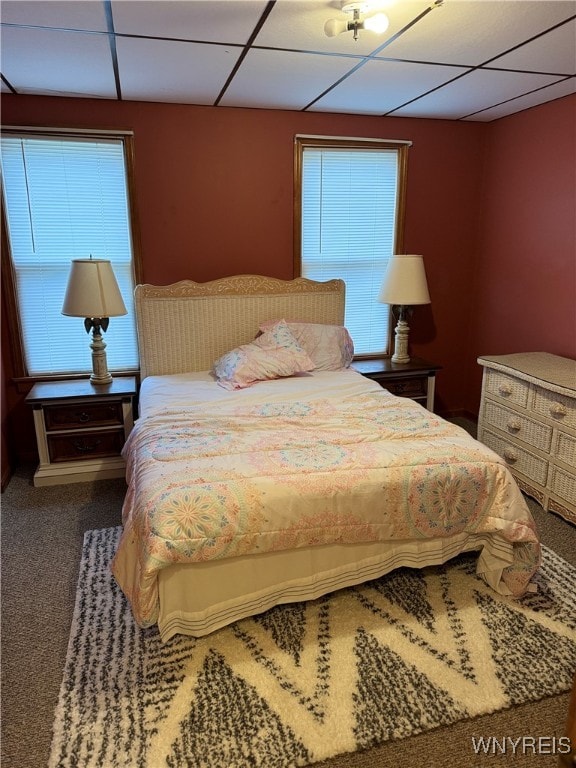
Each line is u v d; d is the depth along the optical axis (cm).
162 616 191
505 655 194
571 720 117
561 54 248
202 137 347
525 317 376
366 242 399
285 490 196
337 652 196
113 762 154
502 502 220
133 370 375
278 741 161
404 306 393
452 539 226
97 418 333
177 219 356
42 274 343
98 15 201
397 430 245
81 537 275
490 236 404
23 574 244
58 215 338
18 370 350
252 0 190
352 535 206
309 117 362
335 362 362
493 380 336
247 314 371
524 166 363
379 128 377
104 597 227
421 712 171
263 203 369
